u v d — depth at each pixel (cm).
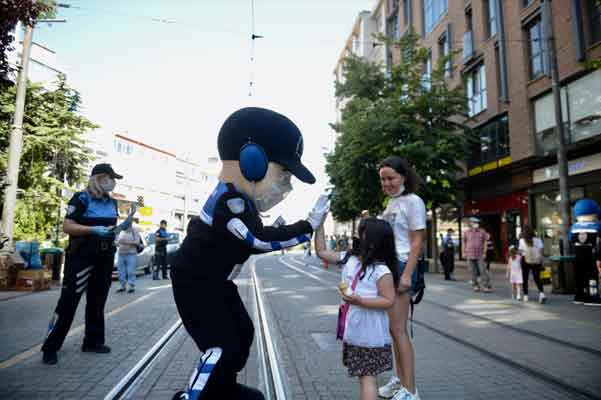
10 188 1147
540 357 461
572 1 1543
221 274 239
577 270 907
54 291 1034
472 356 471
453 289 1172
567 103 1603
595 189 1511
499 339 550
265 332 574
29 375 382
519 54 1870
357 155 1742
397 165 338
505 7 1977
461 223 2492
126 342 509
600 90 1459
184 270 240
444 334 579
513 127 1911
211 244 237
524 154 1830
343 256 307
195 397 217
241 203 230
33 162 1616
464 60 2317
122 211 3603
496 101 2062
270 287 1152
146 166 4203
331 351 487
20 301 855
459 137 1731
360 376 277
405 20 3203
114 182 464
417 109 1775
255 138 244
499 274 1694
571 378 388
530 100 1819
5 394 334
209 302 236
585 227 902
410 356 318
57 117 1702
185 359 443
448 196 1739
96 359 434
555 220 1712
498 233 2192
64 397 328
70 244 438
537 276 900
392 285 281
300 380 386
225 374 229
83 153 1770
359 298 274
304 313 736
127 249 1026
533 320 686
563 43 1611
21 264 1055
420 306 839
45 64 2305
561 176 1162
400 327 321
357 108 1855
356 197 1903
